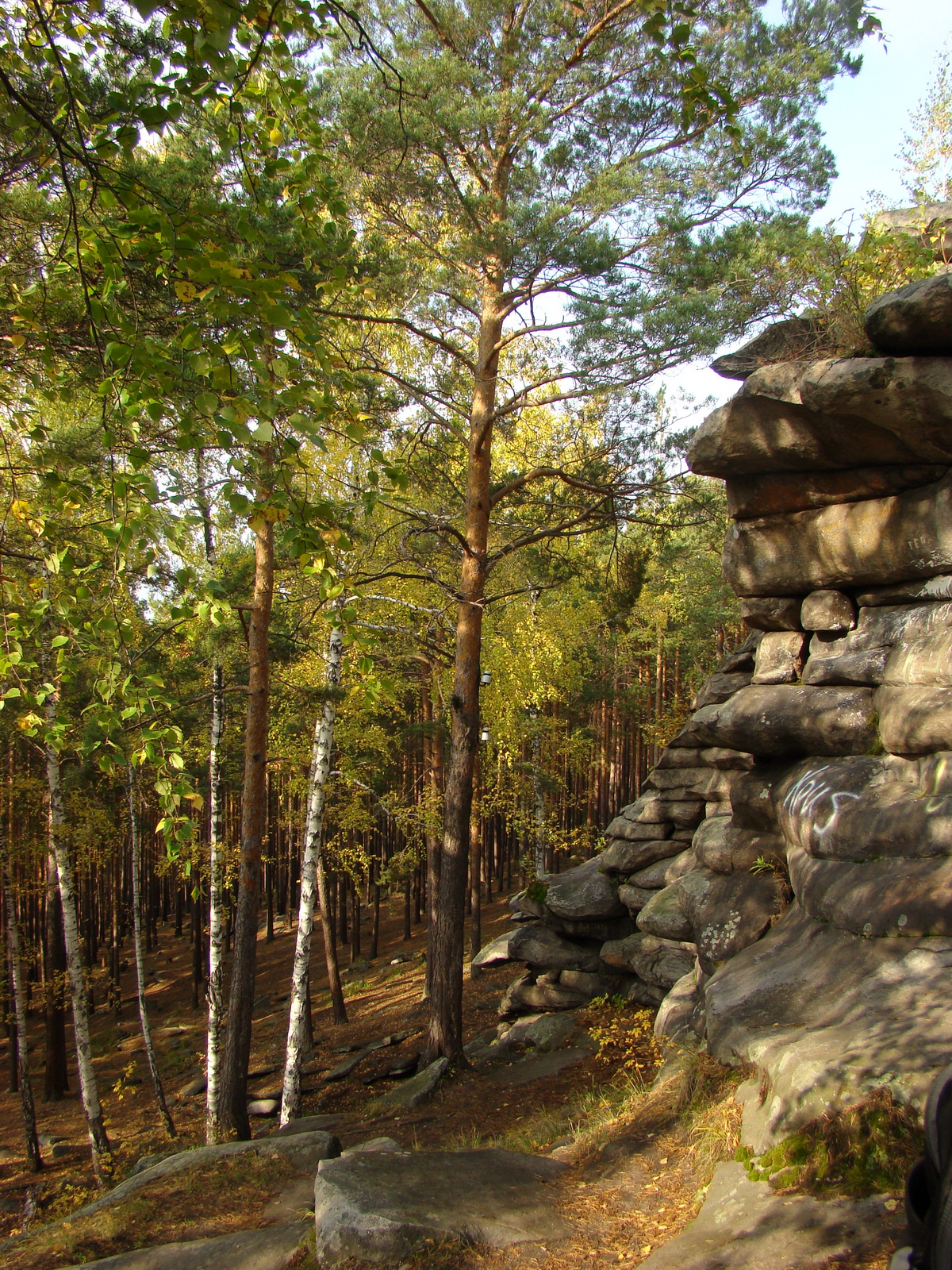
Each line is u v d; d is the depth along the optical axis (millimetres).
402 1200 5297
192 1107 19844
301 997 14234
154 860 31109
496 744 20219
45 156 4000
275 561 12891
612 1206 5305
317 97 10539
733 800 8828
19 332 4809
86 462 7422
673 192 11219
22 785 18172
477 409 13430
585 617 20875
